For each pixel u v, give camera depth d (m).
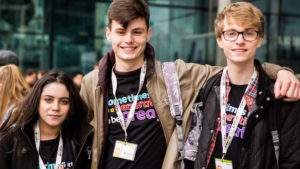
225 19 1.82
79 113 2.09
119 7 1.99
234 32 1.79
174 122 2.07
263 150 1.72
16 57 3.21
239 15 1.75
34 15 9.83
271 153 1.72
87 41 9.96
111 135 2.09
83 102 2.09
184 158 1.97
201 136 1.90
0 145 1.90
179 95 2.06
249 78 1.87
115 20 2.00
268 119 1.75
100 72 2.13
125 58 2.04
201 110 2.00
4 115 2.28
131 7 1.98
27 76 6.16
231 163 1.80
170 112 2.06
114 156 2.03
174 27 9.35
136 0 2.02
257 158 1.71
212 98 1.93
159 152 2.04
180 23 9.39
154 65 2.16
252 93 1.84
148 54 2.19
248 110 1.82
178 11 9.38
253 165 1.71
